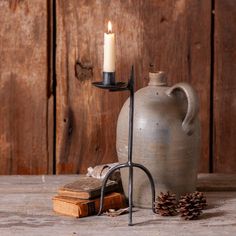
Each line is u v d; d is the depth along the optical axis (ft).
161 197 7.86
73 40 9.23
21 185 8.87
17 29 9.17
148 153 7.89
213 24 9.26
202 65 9.30
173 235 7.38
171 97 8.01
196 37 9.26
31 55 9.22
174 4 9.21
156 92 8.04
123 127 8.08
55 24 9.20
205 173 9.46
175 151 7.91
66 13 9.18
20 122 9.32
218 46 9.28
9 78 9.24
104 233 7.43
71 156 9.41
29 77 9.25
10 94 9.27
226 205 8.23
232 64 9.30
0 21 9.14
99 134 9.39
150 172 7.94
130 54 9.27
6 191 8.64
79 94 9.32
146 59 9.28
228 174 9.40
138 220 7.77
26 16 9.16
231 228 7.55
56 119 9.34
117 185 8.21
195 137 8.04
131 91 7.66
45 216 7.86
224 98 9.36
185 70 9.30
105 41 7.52
